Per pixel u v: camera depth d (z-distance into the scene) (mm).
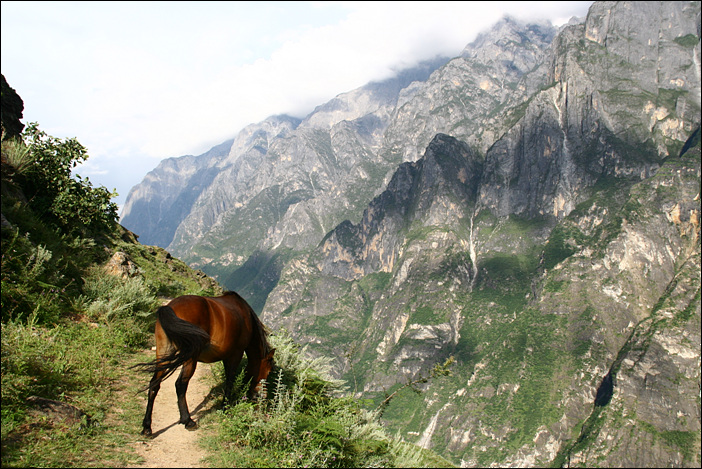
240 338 8125
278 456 7145
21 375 7121
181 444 6934
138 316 13273
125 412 7723
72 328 10656
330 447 7535
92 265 15672
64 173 18531
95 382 8430
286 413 7770
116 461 6016
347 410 9117
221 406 8617
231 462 6660
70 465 5613
